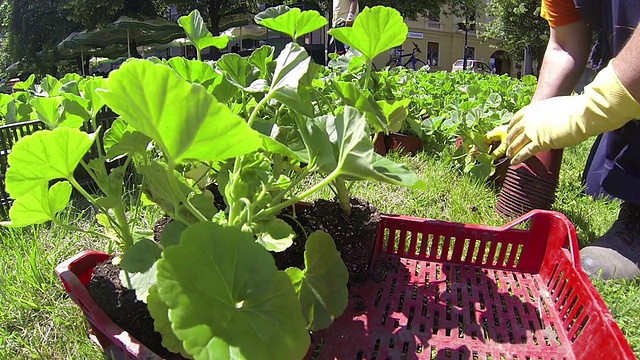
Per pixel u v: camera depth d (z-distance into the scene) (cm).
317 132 69
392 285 105
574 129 114
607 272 125
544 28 1502
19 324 100
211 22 1455
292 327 54
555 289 102
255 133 47
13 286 109
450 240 124
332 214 101
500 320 94
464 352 85
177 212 69
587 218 166
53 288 110
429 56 2120
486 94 306
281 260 92
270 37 1226
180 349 59
